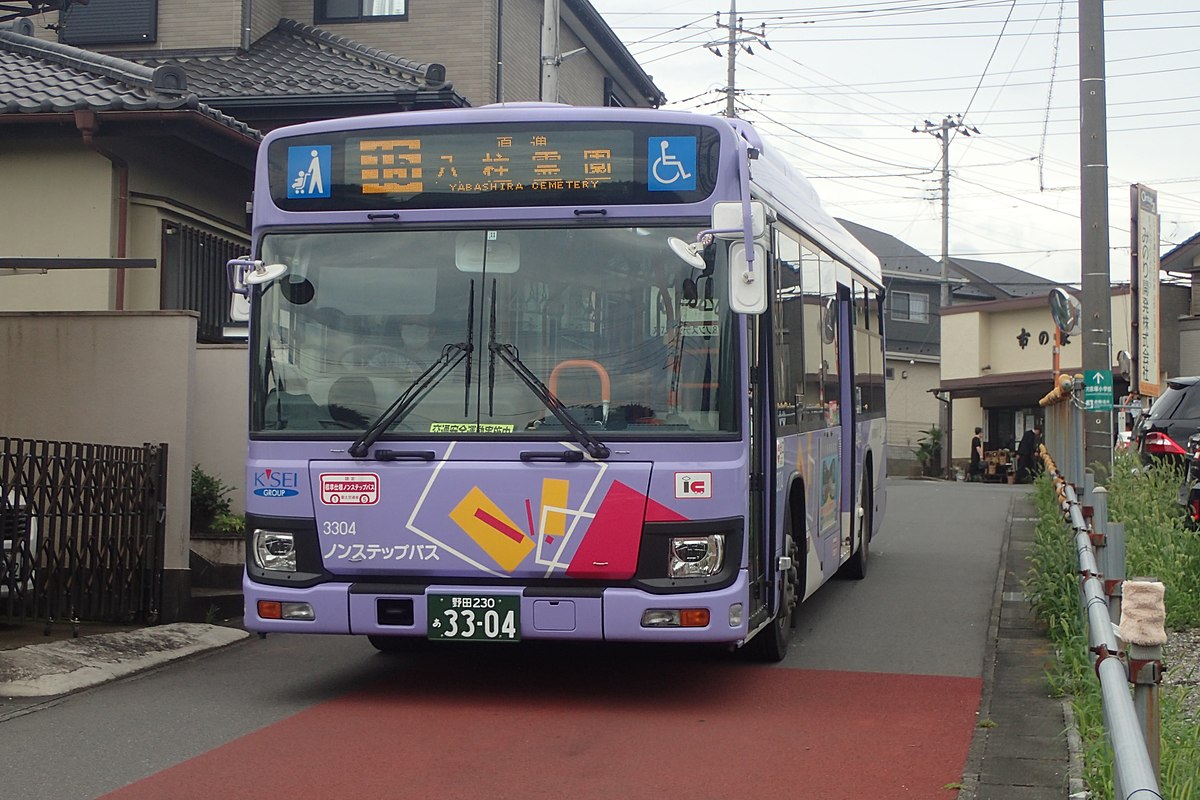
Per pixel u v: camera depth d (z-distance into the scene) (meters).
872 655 9.17
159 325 10.93
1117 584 6.84
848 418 11.70
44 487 9.21
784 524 8.47
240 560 11.87
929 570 13.62
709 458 7.01
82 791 5.82
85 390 11.02
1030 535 16.62
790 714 7.36
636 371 7.11
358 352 7.38
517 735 6.84
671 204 7.23
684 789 5.83
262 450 7.42
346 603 7.20
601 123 7.32
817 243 10.20
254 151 14.87
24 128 13.73
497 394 7.17
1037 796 5.75
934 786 5.91
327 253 7.51
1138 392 20.08
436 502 7.15
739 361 7.09
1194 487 11.10
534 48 25.48
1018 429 43.09
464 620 7.07
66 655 8.45
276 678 8.46
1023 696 7.81
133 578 9.91
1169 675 7.73
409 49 23.14
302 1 23.36
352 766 6.21
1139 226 19.69
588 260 7.24
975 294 53.62
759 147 8.34
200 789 5.83
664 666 8.79
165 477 10.23
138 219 14.25
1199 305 36.88
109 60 15.38
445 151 7.43
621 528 6.97
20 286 14.20
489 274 7.30
